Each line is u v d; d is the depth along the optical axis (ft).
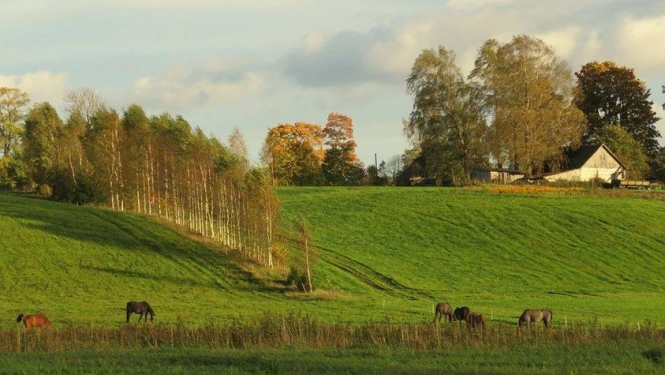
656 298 489.26
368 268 566.77
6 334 272.92
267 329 277.23
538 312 325.83
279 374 194.39
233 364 208.33
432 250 633.20
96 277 506.89
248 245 563.48
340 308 417.08
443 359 225.76
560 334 278.46
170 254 557.33
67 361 215.31
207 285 497.05
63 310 415.44
